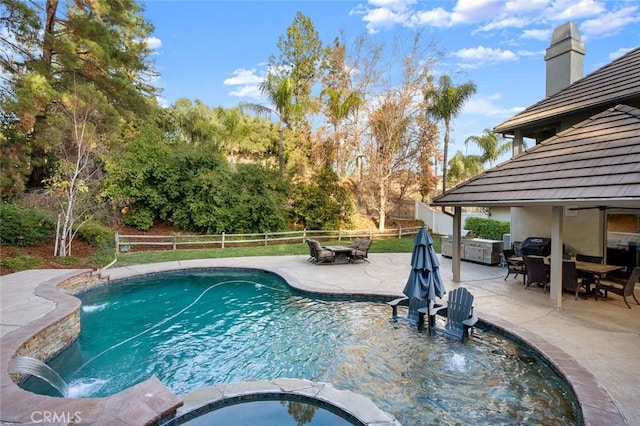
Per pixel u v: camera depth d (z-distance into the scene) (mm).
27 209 12984
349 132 24078
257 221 19375
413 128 22656
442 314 7590
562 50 12312
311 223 20734
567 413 4051
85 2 15180
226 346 6242
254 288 10234
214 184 18188
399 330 6812
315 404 4043
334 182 22188
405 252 16125
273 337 6609
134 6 18500
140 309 8352
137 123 20031
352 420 3725
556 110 10422
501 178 8516
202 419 3727
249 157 26281
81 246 13445
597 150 7020
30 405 3570
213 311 8172
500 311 7156
